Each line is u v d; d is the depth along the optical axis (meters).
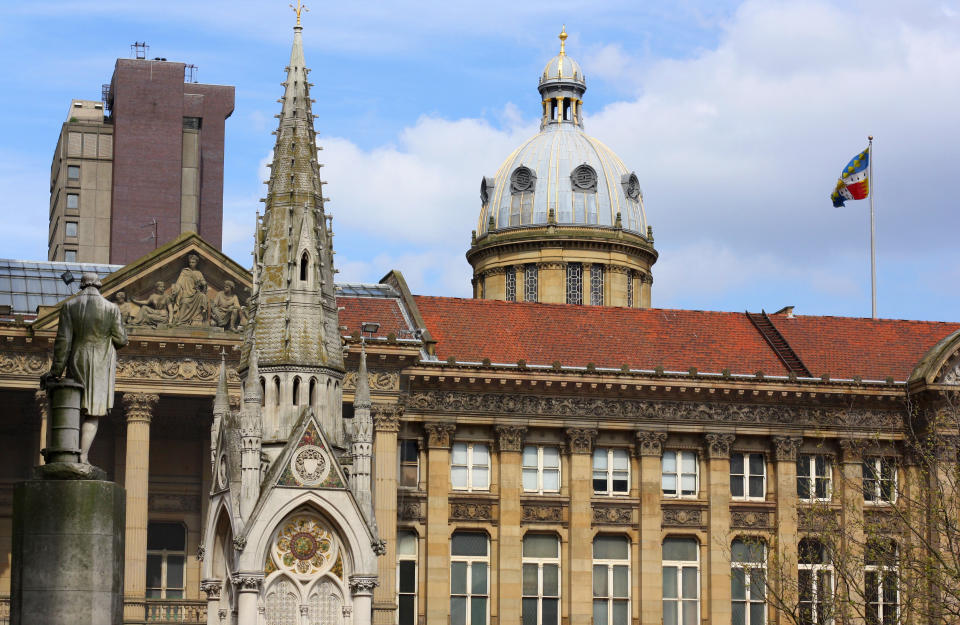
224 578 54.25
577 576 104.69
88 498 42.06
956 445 93.31
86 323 43.56
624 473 107.44
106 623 41.97
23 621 41.66
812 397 108.56
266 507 53.16
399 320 107.00
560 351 109.75
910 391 109.44
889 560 86.12
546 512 105.38
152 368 96.81
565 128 146.88
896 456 105.06
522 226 140.12
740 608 107.25
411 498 103.12
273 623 53.19
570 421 106.06
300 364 54.88
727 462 107.81
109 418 103.62
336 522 53.88
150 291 97.56
